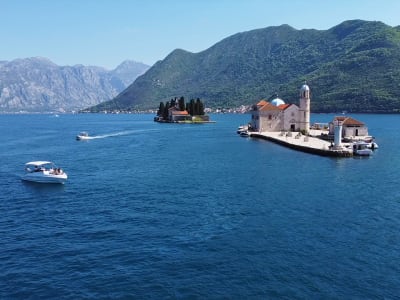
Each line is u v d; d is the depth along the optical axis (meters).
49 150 135.88
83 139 175.38
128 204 61.09
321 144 131.38
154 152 126.81
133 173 88.00
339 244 43.62
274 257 40.31
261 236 46.09
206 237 45.94
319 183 74.38
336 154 109.38
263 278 36.00
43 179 78.75
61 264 39.41
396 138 165.25
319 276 36.41
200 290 34.03
